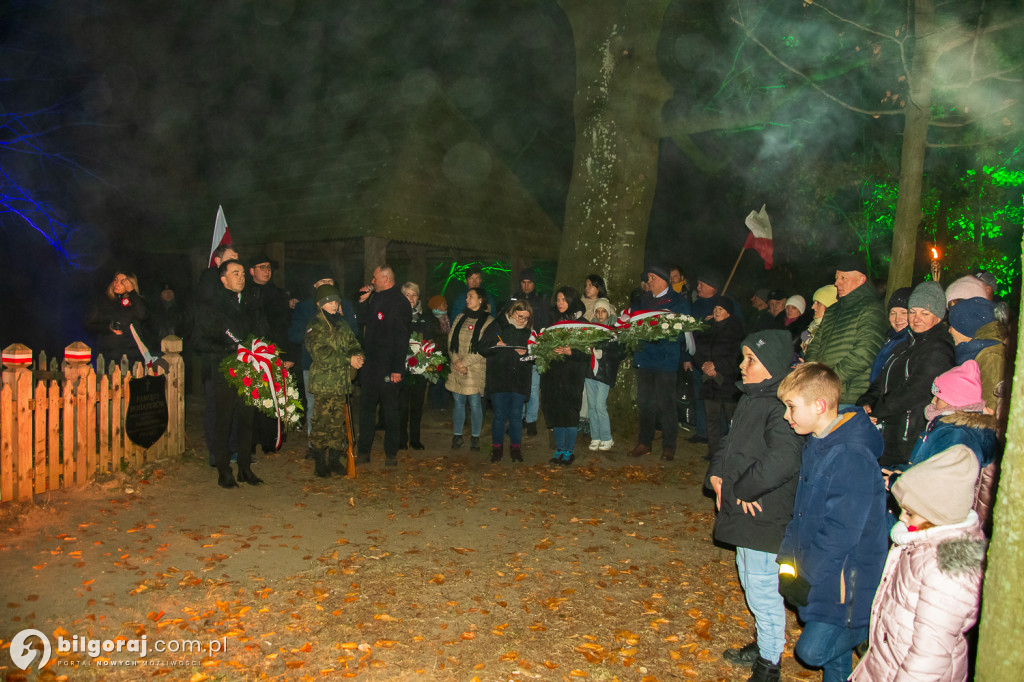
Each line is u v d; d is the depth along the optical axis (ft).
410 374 30.32
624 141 34.73
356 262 63.67
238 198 51.11
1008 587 7.18
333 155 48.78
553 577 17.84
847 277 19.04
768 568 12.53
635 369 34.50
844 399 18.85
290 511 22.41
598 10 34.81
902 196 26.27
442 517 22.35
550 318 32.68
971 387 11.85
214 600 15.90
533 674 13.33
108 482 23.91
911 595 9.48
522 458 29.84
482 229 45.93
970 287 16.52
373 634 14.67
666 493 25.71
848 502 10.68
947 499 9.21
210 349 24.41
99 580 16.74
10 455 21.21
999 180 55.47
